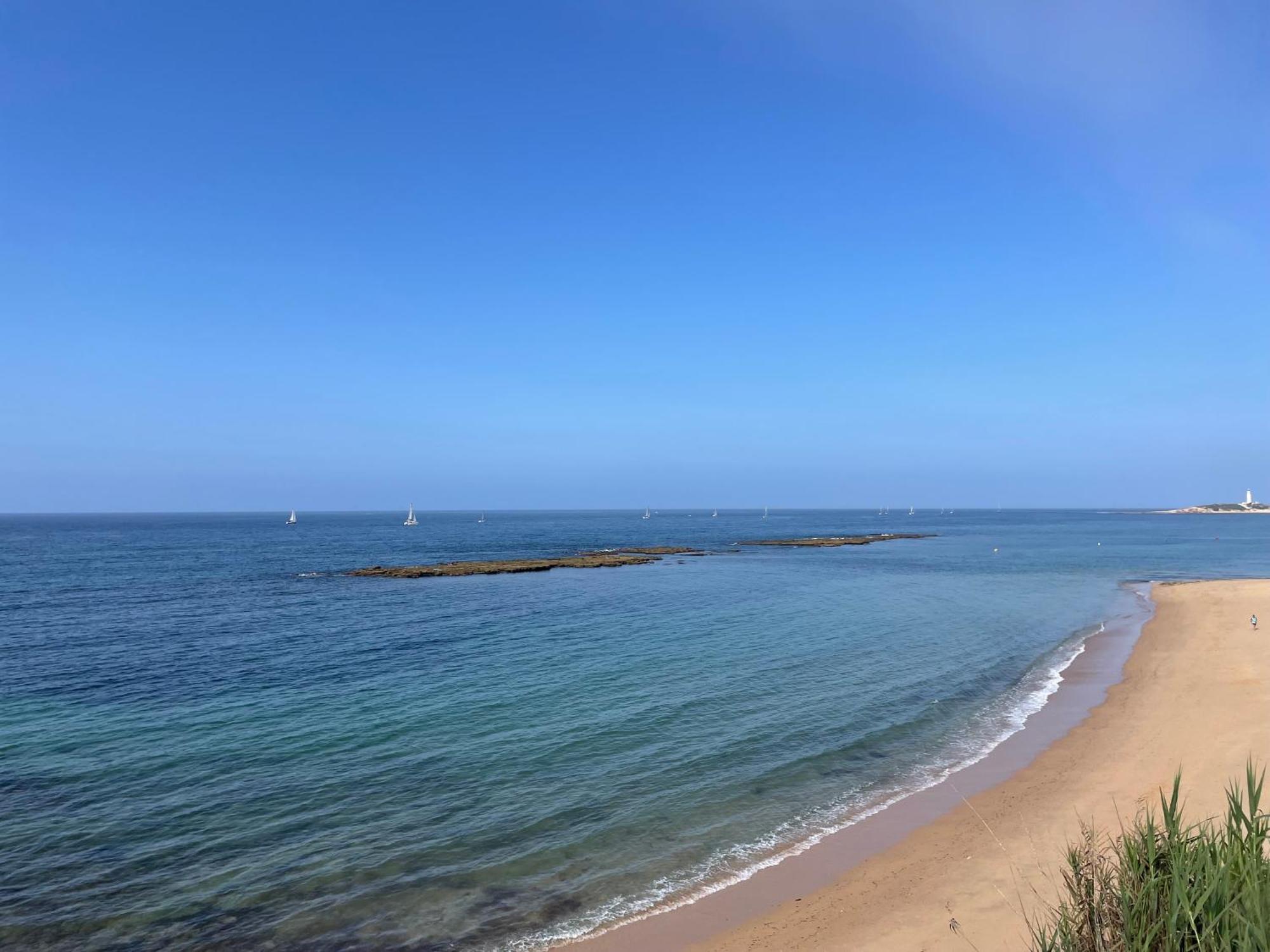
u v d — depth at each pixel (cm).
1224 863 478
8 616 3628
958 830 1165
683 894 999
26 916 970
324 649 2717
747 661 2445
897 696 1984
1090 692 2025
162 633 3108
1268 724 1577
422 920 949
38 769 1498
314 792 1368
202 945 905
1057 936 574
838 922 909
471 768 1478
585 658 2505
